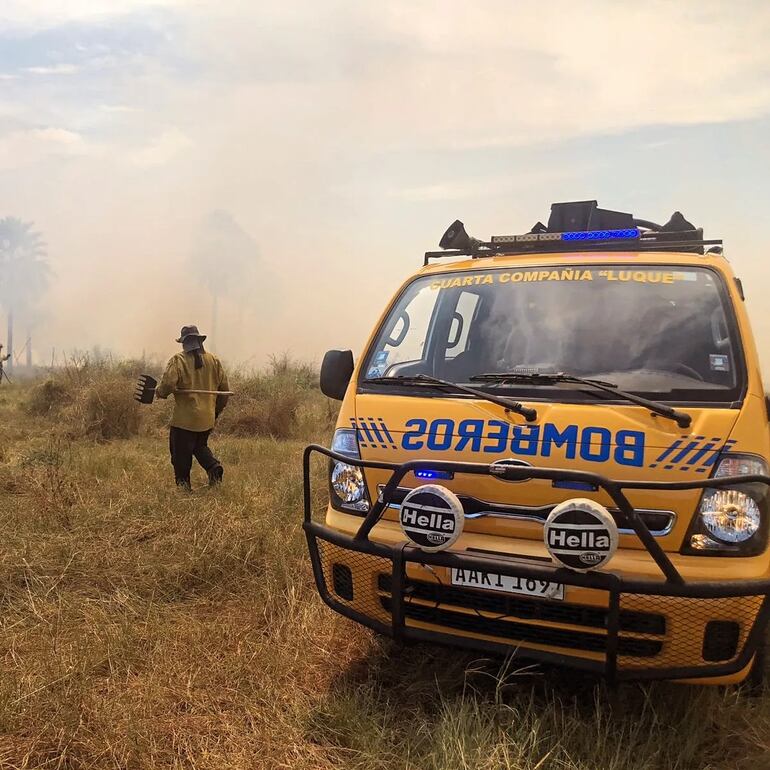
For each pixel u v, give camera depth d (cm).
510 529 263
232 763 241
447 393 306
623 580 234
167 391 610
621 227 482
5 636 322
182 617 356
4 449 777
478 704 276
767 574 238
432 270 392
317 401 1305
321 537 295
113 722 255
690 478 247
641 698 283
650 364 297
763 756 245
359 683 300
